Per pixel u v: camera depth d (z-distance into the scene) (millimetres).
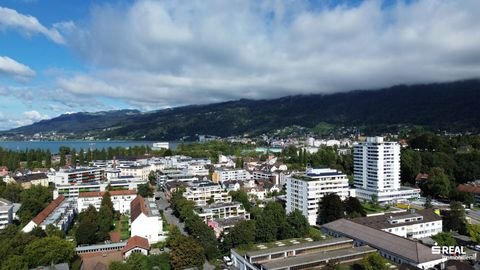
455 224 188750
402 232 178875
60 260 139500
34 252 135250
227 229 184250
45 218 192375
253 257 134625
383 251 145125
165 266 149125
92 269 143500
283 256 139125
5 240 146750
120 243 172000
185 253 144000
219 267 146375
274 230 169750
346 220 183125
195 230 168750
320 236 163750
